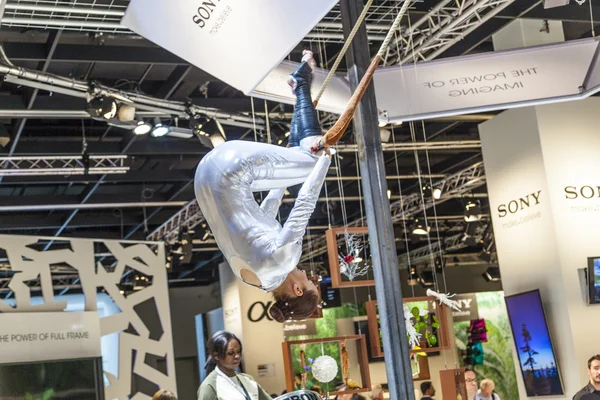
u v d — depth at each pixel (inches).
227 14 166.4
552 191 364.5
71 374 422.0
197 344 853.8
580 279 358.3
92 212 623.8
